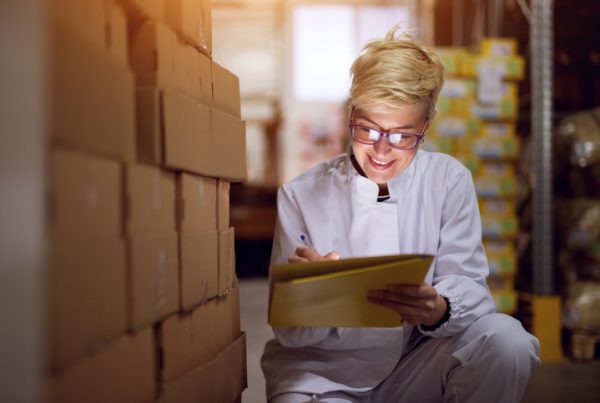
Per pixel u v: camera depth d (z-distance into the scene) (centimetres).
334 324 144
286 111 921
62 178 85
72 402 89
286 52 924
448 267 172
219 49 888
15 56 76
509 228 382
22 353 76
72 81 89
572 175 379
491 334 161
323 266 132
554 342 344
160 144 120
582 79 487
